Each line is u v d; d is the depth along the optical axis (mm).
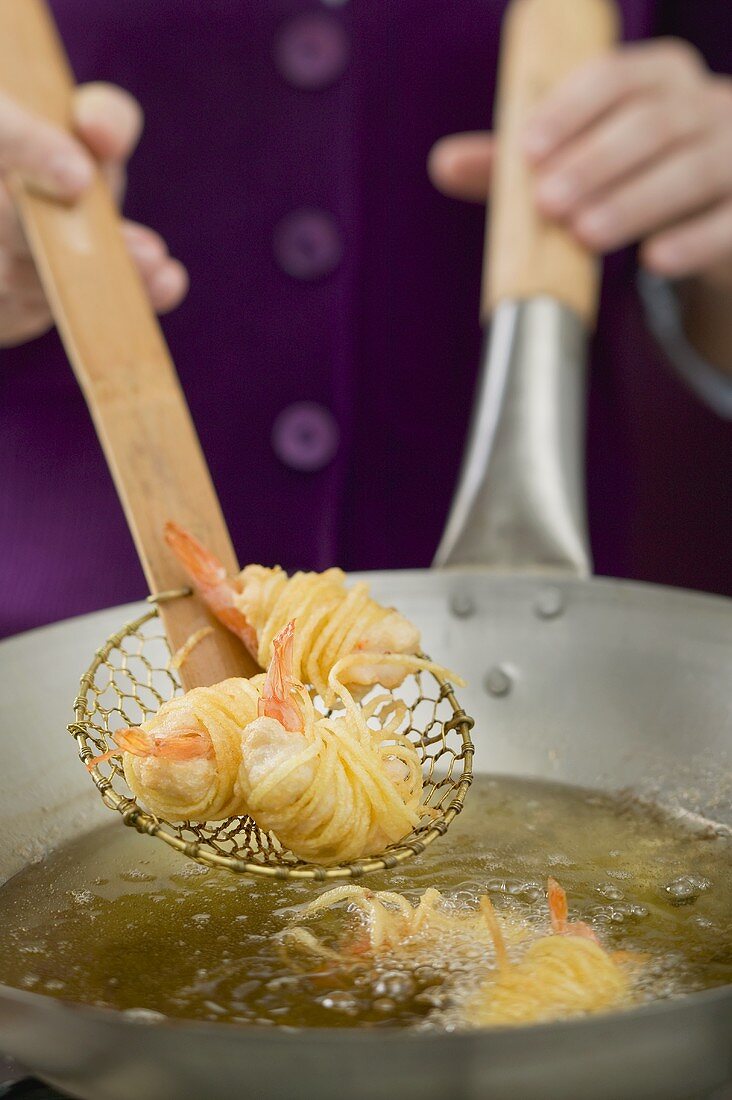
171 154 736
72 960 484
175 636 536
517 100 704
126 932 495
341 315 735
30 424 750
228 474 747
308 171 735
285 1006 465
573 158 667
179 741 478
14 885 517
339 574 531
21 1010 398
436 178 731
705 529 842
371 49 732
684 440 828
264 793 473
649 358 806
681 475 832
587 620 587
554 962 464
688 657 572
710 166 679
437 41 743
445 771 570
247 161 735
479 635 593
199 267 739
